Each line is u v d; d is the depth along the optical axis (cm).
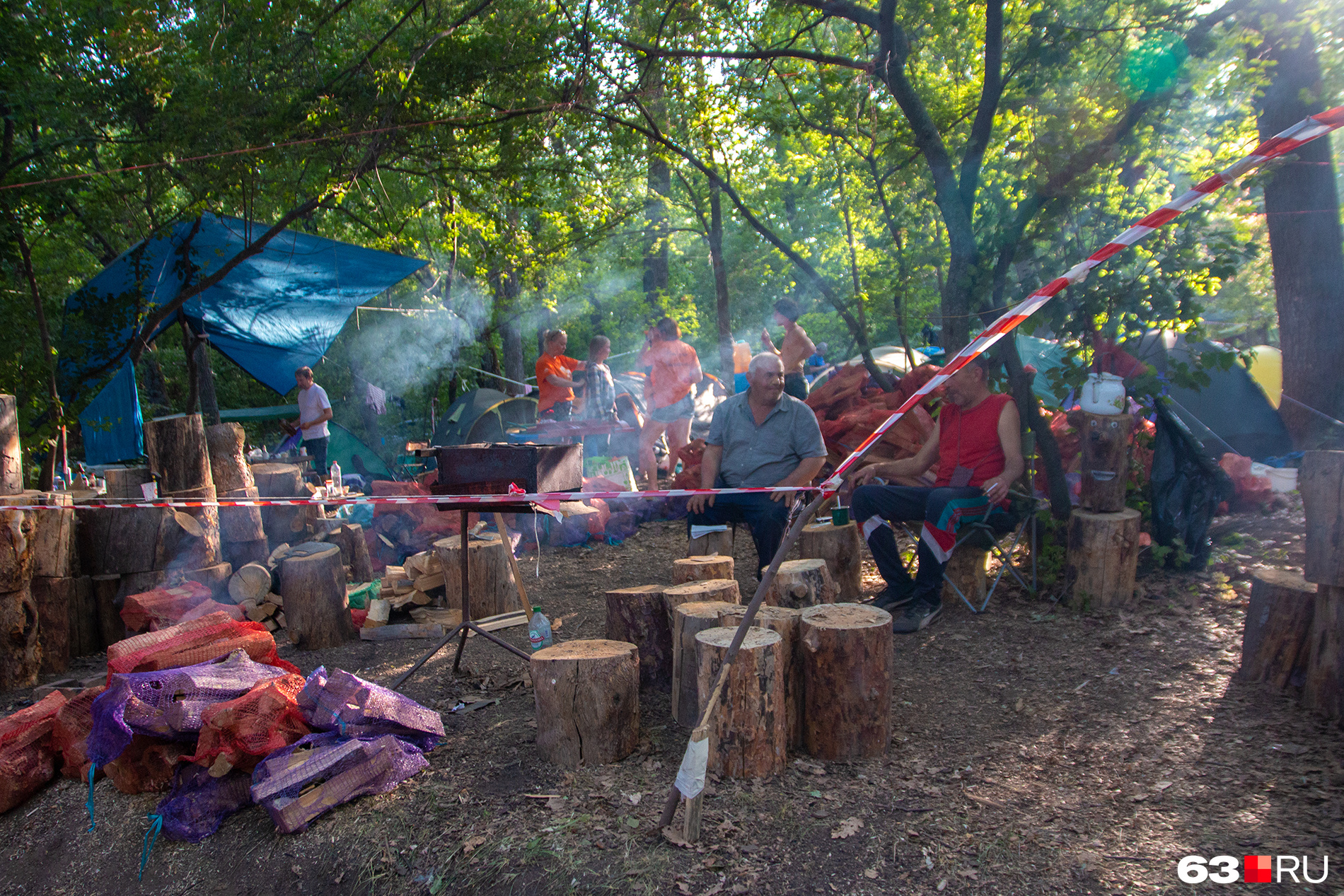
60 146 687
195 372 948
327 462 1093
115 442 903
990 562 579
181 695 352
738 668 320
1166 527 518
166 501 521
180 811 332
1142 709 364
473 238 1116
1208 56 518
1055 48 541
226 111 691
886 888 262
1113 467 489
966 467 488
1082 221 570
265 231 969
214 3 691
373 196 947
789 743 348
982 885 259
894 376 843
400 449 1312
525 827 305
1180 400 760
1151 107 519
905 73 690
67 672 515
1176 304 491
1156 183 600
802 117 728
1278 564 524
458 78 713
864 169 743
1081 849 271
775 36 740
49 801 367
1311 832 270
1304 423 711
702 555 523
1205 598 484
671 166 1098
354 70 702
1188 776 310
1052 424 686
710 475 526
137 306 798
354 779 332
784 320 862
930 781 320
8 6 650
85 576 543
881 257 784
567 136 802
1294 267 700
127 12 677
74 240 862
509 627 539
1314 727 335
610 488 776
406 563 570
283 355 972
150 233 779
